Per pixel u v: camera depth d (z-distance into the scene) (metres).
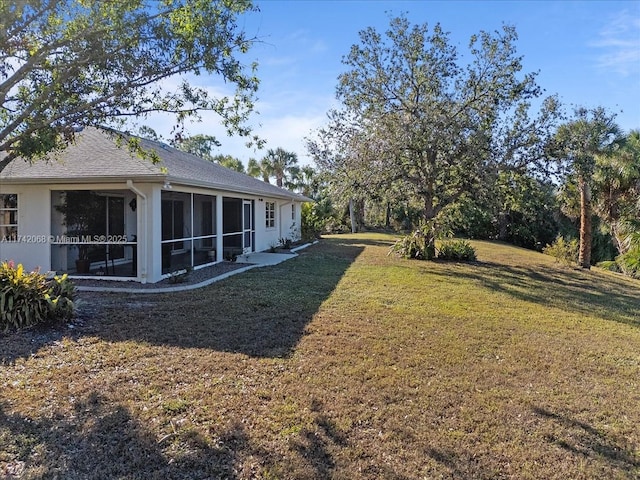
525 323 7.25
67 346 5.34
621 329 7.18
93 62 5.60
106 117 6.19
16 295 6.00
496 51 13.95
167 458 3.10
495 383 4.59
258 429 3.50
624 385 4.69
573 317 7.91
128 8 5.41
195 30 5.62
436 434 3.50
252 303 7.79
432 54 14.40
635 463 3.20
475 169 13.90
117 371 4.60
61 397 3.97
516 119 14.50
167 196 11.24
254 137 6.89
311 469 3.00
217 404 3.89
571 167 14.41
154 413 3.71
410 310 7.78
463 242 17.39
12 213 10.41
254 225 16.81
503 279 12.29
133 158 10.49
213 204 13.27
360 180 14.66
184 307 7.41
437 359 5.25
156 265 9.77
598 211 17.62
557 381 4.72
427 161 14.68
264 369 4.74
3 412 3.67
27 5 5.01
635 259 16.02
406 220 32.44
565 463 3.17
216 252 13.32
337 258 15.47
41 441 3.26
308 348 5.47
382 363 5.04
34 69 5.48
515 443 3.41
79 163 10.20
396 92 14.82
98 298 8.05
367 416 3.76
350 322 6.78
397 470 3.02
